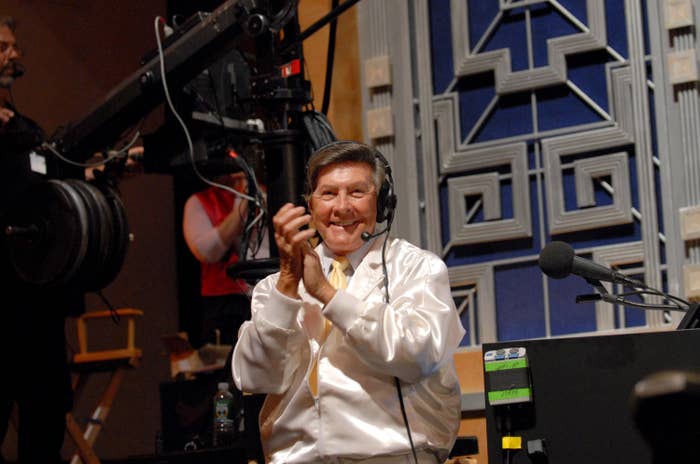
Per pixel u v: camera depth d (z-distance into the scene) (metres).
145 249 8.37
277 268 4.05
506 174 5.42
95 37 8.31
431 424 2.84
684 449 1.45
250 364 2.81
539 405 2.68
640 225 5.12
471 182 5.46
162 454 4.97
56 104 7.96
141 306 8.27
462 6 5.58
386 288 2.88
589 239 5.21
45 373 5.23
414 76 5.68
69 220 5.04
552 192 5.28
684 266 4.91
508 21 5.50
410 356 2.68
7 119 5.46
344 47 5.84
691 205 4.98
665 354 2.60
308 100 4.39
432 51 5.68
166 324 8.43
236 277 4.11
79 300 5.79
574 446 2.64
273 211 4.24
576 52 5.30
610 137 5.18
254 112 4.81
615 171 5.16
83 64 8.20
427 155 5.59
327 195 2.96
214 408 5.05
